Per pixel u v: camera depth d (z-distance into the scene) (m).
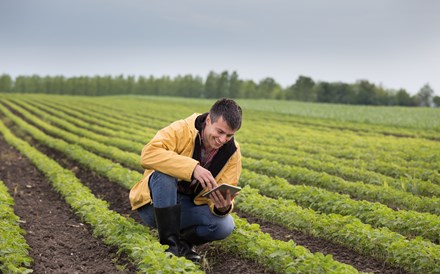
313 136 25.89
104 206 8.80
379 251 6.96
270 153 17.66
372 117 40.91
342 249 7.33
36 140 24.77
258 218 9.07
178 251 6.27
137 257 6.18
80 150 17.48
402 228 8.02
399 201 10.34
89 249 7.21
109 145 22.08
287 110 51.22
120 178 12.28
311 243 7.62
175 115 44.22
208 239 6.58
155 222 6.68
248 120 39.31
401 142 22.81
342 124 35.88
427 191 11.48
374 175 13.34
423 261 6.24
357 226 7.33
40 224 8.63
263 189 11.25
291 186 10.68
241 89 122.38
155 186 6.10
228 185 5.82
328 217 8.00
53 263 6.52
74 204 9.37
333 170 14.44
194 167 5.86
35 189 12.14
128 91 131.00
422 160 17.12
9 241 6.38
